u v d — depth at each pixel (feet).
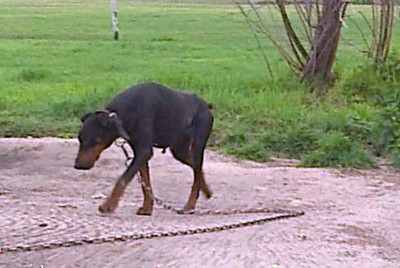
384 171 38.88
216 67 71.77
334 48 58.18
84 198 31.14
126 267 21.38
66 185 33.88
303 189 34.04
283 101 51.47
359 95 53.72
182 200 31.63
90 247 22.70
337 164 39.73
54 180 34.86
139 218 26.96
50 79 65.31
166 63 75.87
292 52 67.72
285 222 27.45
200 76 62.90
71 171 36.52
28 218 25.80
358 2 59.57
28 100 53.47
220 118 48.08
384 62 56.65
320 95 53.98
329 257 23.22
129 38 99.86
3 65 74.02
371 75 54.90
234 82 58.54
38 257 21.83
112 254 22.27
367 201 31.96
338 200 32.07
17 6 166.81
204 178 32.58
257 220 27.27
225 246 23.53
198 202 31.14
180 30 110.22
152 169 37.06
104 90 55.26
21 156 39.50
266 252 23.17
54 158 39.09
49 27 113.39
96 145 26.43
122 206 29.60
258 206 30.66
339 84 55.93
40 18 127.65
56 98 54.24
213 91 53.78
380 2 58.44
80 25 116.57
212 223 26.50
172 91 28.04
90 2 186.50
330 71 58.44
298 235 25.50
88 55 82.17
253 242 24.18
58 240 22.98
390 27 57.57
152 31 108.88
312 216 28.71
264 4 69.15
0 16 131.54
